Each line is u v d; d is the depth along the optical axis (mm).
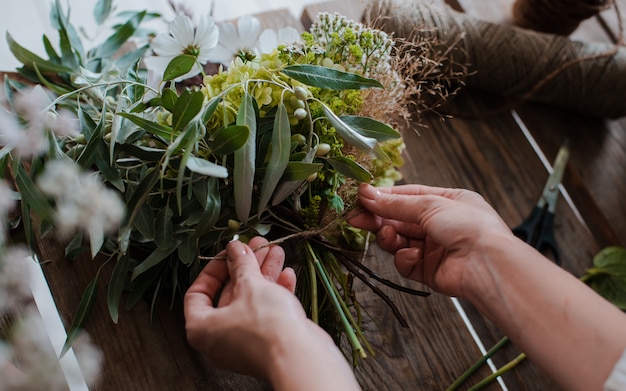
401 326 681
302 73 580
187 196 590
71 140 614
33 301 622
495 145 832
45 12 933
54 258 646
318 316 644
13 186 674
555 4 842
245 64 607
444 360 672
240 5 1023
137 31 767
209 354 546
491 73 816
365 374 656
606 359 504
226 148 550
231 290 565
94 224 519
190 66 583
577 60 799
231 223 593
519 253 555
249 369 529
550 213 795
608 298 763
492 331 732
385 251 678
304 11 860
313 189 634
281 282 585
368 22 676
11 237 647
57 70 687
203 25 623
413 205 610
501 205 806
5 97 689
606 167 845
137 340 626
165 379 619
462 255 589
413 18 771
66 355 625
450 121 835
